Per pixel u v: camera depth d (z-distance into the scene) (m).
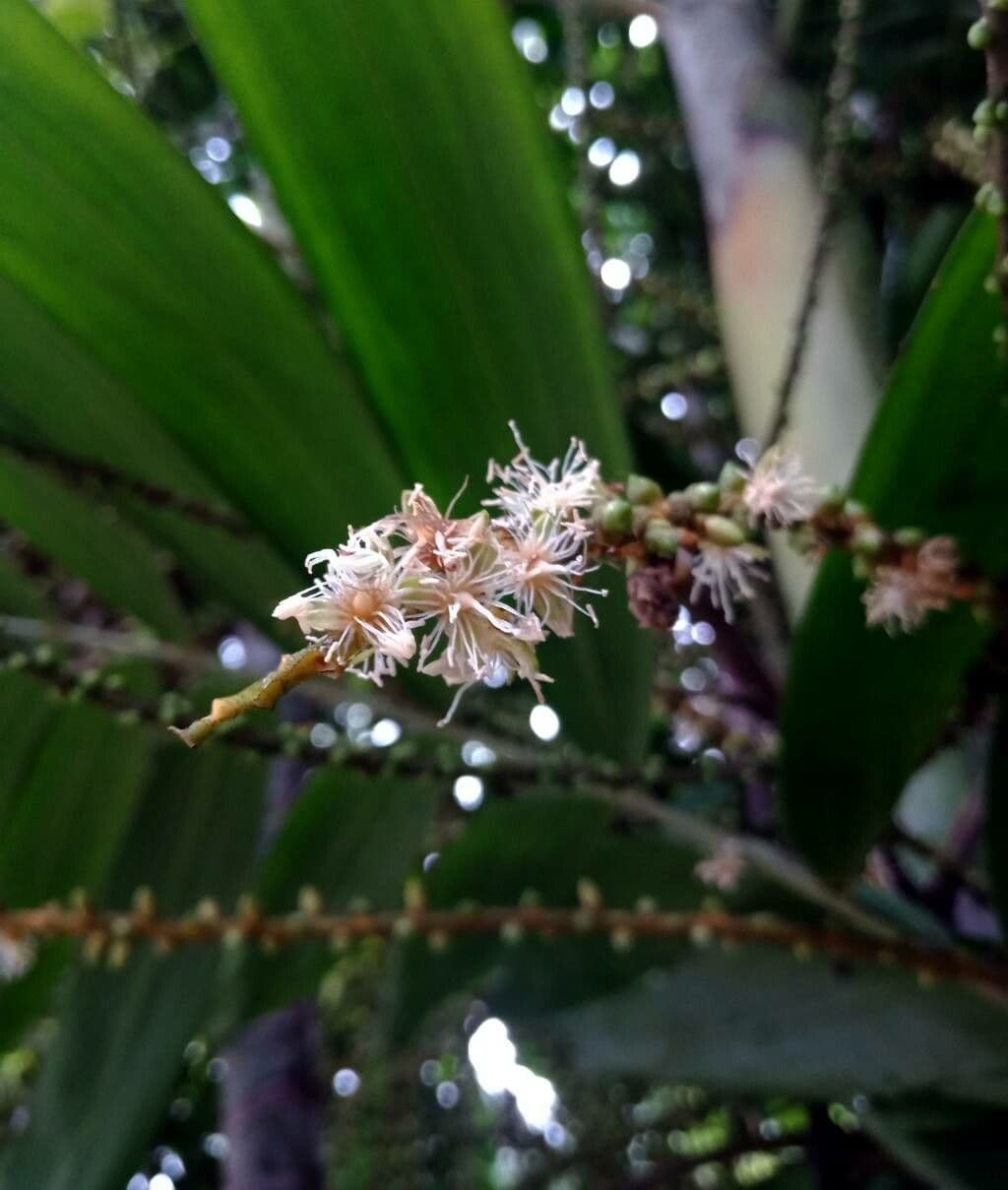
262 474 0.18
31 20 0.14
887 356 0.24
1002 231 0.12
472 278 0.17
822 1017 0.23
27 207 0.16
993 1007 0.21
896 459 0.15
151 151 0.16
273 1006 0.22
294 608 0.09
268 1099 0.30
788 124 0.25
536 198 0.16
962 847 0.26
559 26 0.44
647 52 0.42
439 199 0.16
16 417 0.18
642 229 0.44
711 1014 0.25
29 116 0.15
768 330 0.24
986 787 0.19
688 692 0.27
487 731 0.21
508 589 0.10
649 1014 0.26
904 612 0.14
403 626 0.09
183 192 0.16
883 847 0.24
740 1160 0.37
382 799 0.21
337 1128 0.37
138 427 0.18
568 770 0.20
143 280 0.17
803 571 0.23
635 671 0.19
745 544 0.12
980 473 0.15
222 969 0.21
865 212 0.37
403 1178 0.36
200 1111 0.41
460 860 0.22
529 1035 0.35
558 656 0.19
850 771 0.18
